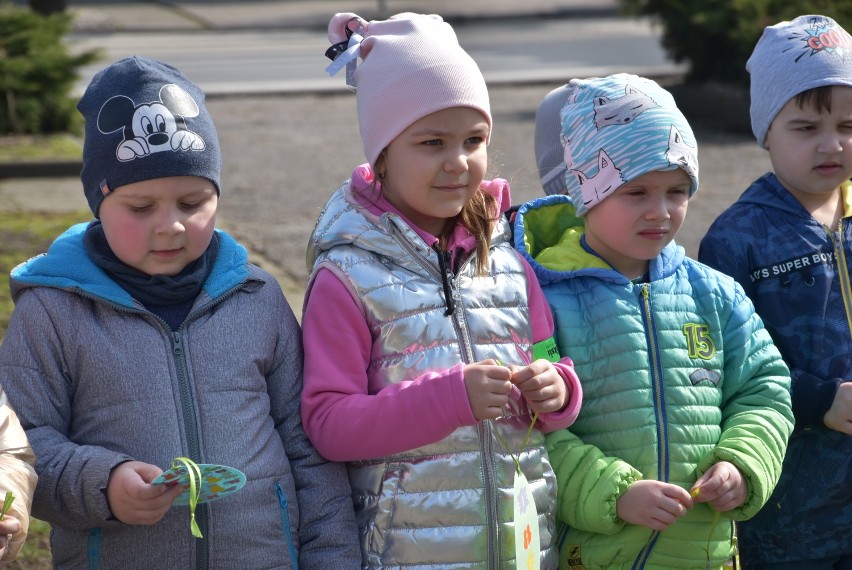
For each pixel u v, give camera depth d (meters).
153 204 4.51
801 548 5.79
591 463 5.03
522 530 4.62
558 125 6.28
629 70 29.30
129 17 43.31
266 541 4.59
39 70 21.61
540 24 41.66
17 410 4.43
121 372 4.51
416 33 4.90
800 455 5.77
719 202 16.27
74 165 18.78
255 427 4.65
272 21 43.31
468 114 4.83
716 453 5.12
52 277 4.57
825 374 5.74
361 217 4.92
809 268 5.80
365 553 4.75
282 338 4.90
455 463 4.73
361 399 4.67
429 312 4.82
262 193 17.33
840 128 5.82
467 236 5.06
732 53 25.25
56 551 4.63
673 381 5.18
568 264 5.37
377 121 4.86
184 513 4.51
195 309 4.68
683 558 5.16
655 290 5.29
